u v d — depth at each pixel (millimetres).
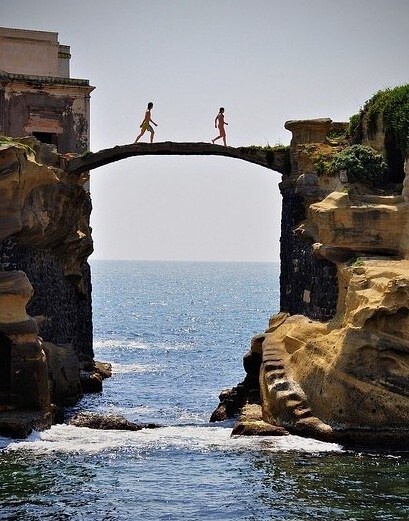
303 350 38188
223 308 151000
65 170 49781
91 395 51531
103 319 122750
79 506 29203
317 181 45031
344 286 39062
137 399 50875
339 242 39281
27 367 38875
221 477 31906
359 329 35781
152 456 34375
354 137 46031
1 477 31703
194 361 73125
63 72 59750
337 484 31047
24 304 39438
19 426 36469
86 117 56344
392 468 32688
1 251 40500
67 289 51719
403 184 39688
